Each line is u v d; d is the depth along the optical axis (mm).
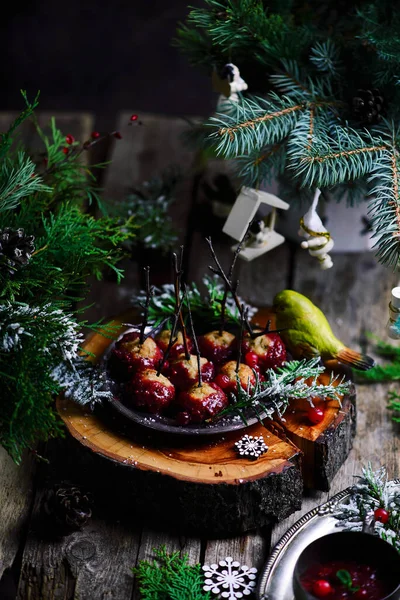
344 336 1539
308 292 1587
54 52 2547
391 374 1469
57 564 1289
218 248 1628
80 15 2617
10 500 1347
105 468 1307
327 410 1353
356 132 1332
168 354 1329
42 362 1257
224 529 1305
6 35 2584
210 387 1312
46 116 1814
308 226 1366
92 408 1320
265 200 1401
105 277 1580
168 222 1643
